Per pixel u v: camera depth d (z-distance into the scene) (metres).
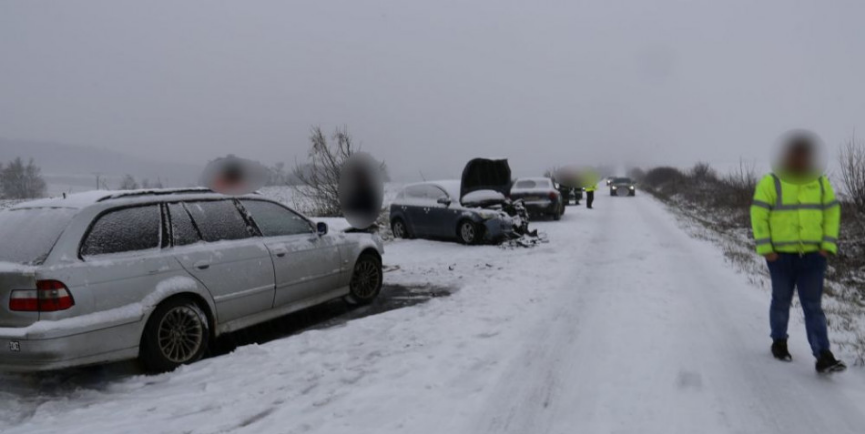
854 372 4.64
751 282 8.42
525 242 12.84
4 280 4.33
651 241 13.70
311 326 6.75
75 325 4.34
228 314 5.60
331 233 7.27
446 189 13.88
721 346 5.38
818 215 4.54
